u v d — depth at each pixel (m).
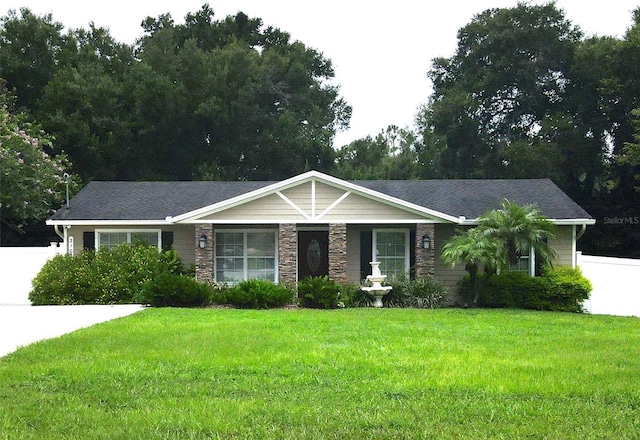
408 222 22.64
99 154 38.72
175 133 42.25
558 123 41.81
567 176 43.16
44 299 22.83
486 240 21.14
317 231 24.92
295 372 10.71
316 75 52.66
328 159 45.66
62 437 7.46
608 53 40.97
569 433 7.68
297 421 8.10
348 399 9.14
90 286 22.69
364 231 24.05
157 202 25.73
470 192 26.02
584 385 9.85
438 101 46.78
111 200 25.88
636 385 9.89
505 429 7.80
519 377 10.34
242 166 45.09
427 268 22.73
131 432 7.62
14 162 28.52
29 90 40.84
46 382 10.03
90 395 9.29
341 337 14.09
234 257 24.31
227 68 44.06
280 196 22.61
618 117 41.00
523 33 44.34
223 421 8.04
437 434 7.62
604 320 18.03
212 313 18.66
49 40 42.28
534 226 21.44
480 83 45.22
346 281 22.50
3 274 25.17
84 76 41.25
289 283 22.48
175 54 48.12
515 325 16.47
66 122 37.53
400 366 11.11
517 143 42.75
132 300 22.72
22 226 35.00
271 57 48.38
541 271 23.42
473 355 12.11
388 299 22.09
